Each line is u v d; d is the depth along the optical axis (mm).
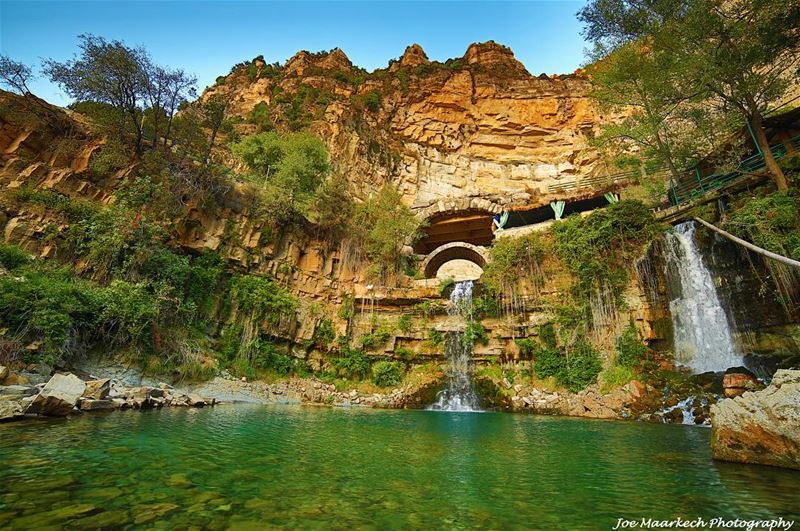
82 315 14148
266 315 21516
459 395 20656
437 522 3770
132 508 3799
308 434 8797
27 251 15953
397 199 31234
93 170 19750
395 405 19672
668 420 14016
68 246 16875
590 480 5410
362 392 21125
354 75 56500
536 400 18469
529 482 5289
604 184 34062
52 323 12633
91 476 4738
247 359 19625
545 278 22172
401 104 50938
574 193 32594
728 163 20297
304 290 24141
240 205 23516
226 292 21031
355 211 28812
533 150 49688
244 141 29359
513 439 9266
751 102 19125
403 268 28109
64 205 17594
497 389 19828
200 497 4223
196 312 19172
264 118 41812
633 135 25766
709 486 5109
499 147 50062
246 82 58188
